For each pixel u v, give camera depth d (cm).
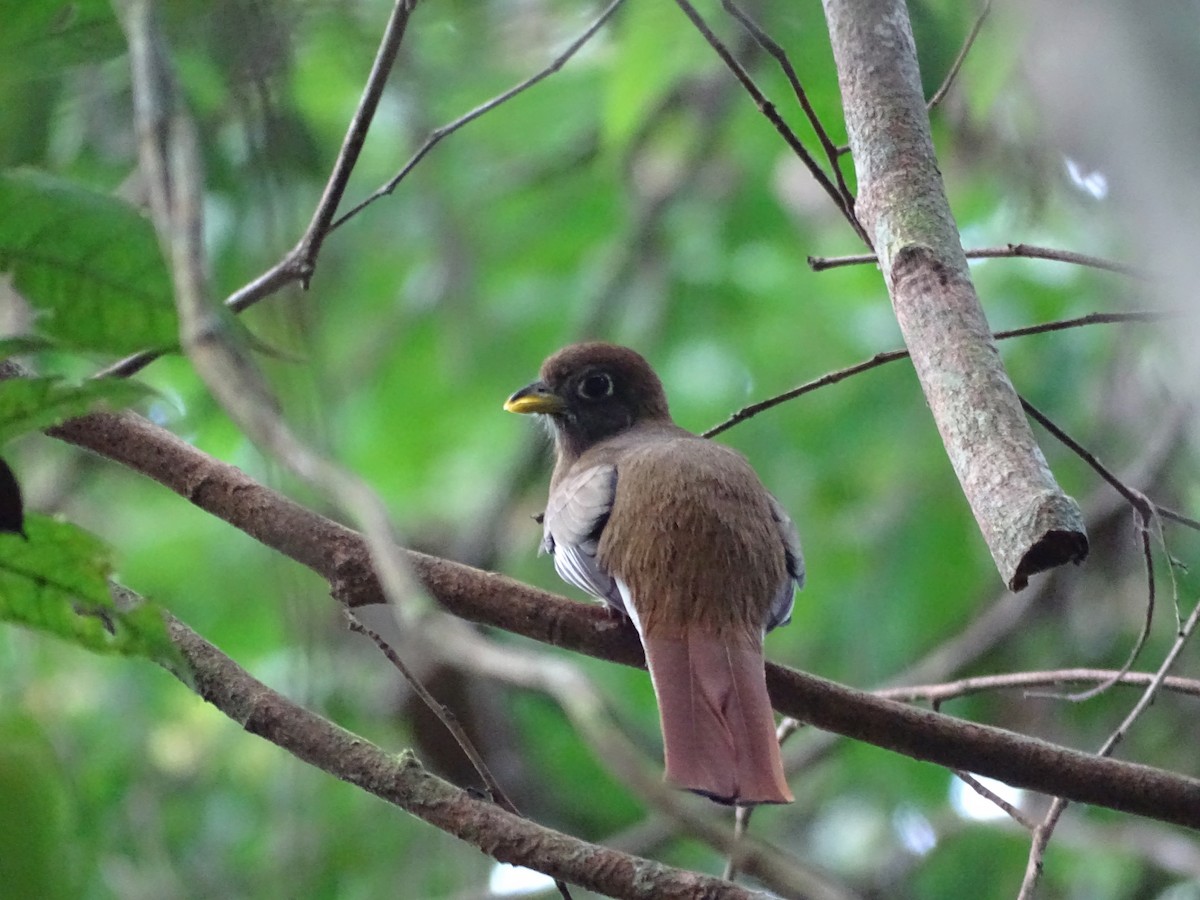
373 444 1666
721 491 834
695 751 704
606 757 455
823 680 747
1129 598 1270
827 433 1518
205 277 434
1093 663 1279
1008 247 698
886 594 1405
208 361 424
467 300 1595
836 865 1341
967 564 1399
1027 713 1298
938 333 551
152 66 475
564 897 688
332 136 1420
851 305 1577
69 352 457
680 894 624
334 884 1213
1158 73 402
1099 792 702
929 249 572
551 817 1329
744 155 1566
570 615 773
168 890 1187
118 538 1577
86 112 1081
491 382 1667
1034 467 506
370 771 655
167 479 721
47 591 493
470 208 1644
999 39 893
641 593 797
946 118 1153
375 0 1219
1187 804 696
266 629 1502
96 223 436
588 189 1670
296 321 548
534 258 1694
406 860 1222
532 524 1552
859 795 1391
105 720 1363
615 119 1309
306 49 1094
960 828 1338
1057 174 922
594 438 1111
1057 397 1393
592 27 800
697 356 1586
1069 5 432
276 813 1246
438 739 1282
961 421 528
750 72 1345
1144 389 1284
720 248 1614
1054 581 1271
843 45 639
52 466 1402
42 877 475
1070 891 1302
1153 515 738
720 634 777
